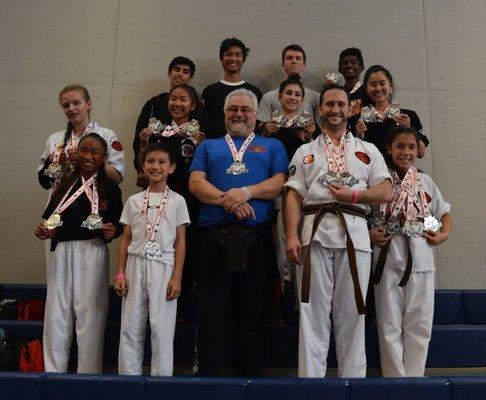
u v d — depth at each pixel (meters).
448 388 2.78
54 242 3.51
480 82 5.69
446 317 4.46
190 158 3.95
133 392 2.83
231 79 5.11
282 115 4.19
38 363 3.47
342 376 3.07
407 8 5.82
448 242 5.36
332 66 5.72
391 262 3.40
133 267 3.30
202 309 3.24
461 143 5.56
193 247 3.80
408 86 5.67
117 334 3.71
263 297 3.32
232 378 2.85
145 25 5.81
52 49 5.75
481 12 5.81
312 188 3.24
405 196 3.53
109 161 3.93
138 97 5.69
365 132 4.21
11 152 5.57
